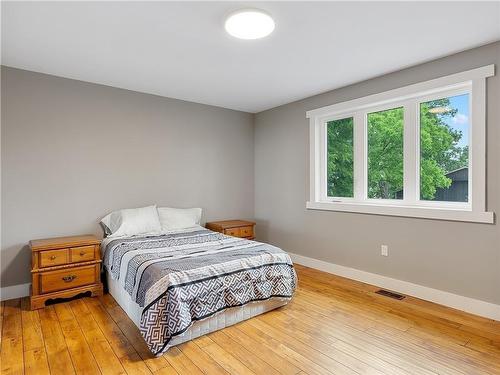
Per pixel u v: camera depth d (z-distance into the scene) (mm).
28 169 3148
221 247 2984
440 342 2207
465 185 2834
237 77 3357
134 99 3836
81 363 1966
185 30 2318
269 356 2045
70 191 3389
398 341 2225
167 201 4133
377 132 3516
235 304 2432
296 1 1944
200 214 4258
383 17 2137
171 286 2143
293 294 3029
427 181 3092
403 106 3240
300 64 2984
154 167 4008
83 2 1944
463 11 2059
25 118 3129
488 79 2551
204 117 4480
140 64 2988
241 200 4906
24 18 2139
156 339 2047
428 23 2217
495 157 2529
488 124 2557
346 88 3646
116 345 2182
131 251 2818
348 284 3453
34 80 3172
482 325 2455
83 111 3467
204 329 2322
